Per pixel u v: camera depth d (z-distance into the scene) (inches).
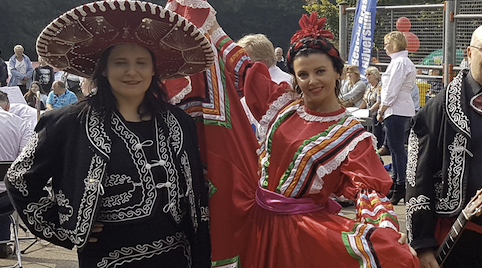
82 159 85.9
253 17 1604.3
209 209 105.2
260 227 101.0
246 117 112.7
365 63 354.6
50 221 89.0
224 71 112.0
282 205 98.1
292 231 96.6
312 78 96.9
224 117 108.8
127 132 88.6
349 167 93.9
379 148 331.0
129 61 89.9
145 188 87.7
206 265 94.7
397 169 235.3
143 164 87.9
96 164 85.4
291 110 102.1
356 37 357.4
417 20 345.1
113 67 89.6
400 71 237.0
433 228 99.7
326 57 97.3
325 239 92.2
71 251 188.4
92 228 84.0
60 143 87.7
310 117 99.6
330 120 98.5
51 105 371.9
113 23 89.0
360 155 94.3
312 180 96.0
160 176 89.3
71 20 86.0
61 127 87.7
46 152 87.2
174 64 101.2
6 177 88.5
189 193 92.0
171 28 90.4
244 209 105.7
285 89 106.1
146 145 89.0
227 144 108.1
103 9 83.4
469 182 95.0
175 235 92.0
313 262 93.9
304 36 100.0
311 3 894.4
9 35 1323.8
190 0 110.8
